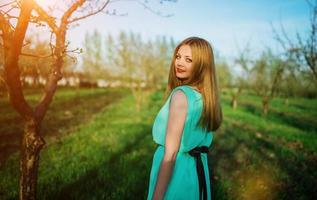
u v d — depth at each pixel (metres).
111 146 7.77
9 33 2.25
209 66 2.01
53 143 8.03
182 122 1.81
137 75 19.50
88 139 8.68
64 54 2.68
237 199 4.81
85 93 35.66
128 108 19.66
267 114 20.02
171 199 1.90
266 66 19.67
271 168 6.78
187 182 1.93
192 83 2.00
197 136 1.93
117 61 20.31
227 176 6.13
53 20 2.61
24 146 2.69
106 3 2.74
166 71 31.59
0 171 5.36
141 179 5.11
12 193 4.37
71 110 17.08
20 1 2.22
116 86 56.03
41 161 6.11
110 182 4.93
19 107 2.54
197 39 2.03
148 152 7.28
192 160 1.99
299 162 7.48
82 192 4.46
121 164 5.99
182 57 2.01
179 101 1.83
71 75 30.50
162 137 1.94
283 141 10.47
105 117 14.46
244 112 20.98
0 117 12.47
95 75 44.56
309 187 5.70
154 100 26.81
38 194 4.21
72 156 6.58
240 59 22.94
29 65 3.94
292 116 19.88
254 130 12.72
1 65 3.00
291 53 8.41
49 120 12.66
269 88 19.52
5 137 8.96
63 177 5.04
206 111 1.93
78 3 2.62
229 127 13.33
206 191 2.04
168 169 1.79
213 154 8.10
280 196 5.13
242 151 8.55
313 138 10.91
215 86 2.03
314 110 25.47
